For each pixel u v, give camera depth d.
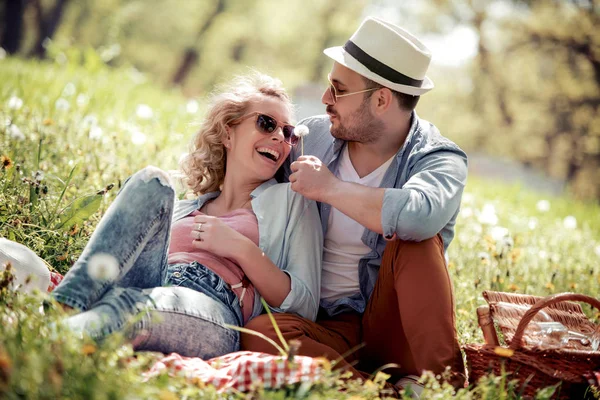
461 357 3.25
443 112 37.91
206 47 43.62
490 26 35.62
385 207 3.33
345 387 2.91
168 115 9.17
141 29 42.31
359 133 3.77
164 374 2.58
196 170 3.94
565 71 33.94
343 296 3.84
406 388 2.82
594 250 7.35
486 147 37.44
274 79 3.95
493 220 6.05
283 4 43.38
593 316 4.95
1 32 39.16
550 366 3.17
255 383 2.69
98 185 4.95
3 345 2.35
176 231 3.68
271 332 3.30
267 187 3.82
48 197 4.30
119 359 2.48
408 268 3.33
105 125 7.47
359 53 3.73
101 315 2.84
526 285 5.34
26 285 3.15
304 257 3.62
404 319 3.30
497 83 36.12
